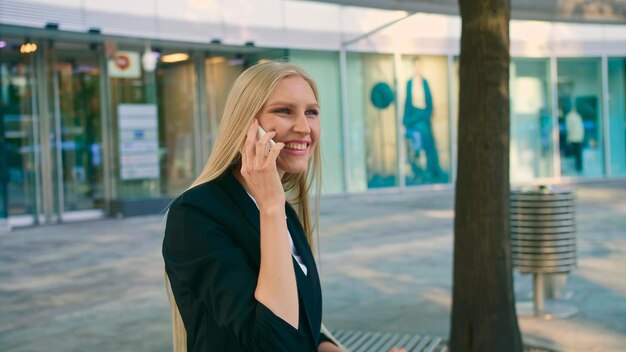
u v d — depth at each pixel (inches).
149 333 237.3
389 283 309.6
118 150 607.8
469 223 180.4
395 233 466.6
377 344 189.2
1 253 419.5
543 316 244.4
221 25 624.1
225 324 60.1
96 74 599.5
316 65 717.9
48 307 278.7
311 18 696.4
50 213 574.9
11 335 237.1
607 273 319.3
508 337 180.2
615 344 211.6
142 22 574.6
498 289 179.5
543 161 857.5
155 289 310.2
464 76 178.5
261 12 655.8
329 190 729.0
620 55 867.4
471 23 175.8
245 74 68.2
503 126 177.6
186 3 600.7
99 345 223.5
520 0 438.3
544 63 851.4
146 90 622.5
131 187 617.0
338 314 255.4
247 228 64.7
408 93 771.4
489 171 177.6
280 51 676.1
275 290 59.8
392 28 754.2
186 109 646.5
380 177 761.0
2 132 553.0
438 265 350.0
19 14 509.7
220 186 66.6
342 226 505.4
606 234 438.9
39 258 398.6
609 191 743.7
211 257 61.2
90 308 275.7
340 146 737.6
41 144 572.7
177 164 642.8
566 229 240.1
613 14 457.1
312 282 71.6
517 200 241.8
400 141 766.5
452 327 186.1
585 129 871.1
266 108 66.6
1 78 555.2
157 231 505.4
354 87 741.9
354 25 728.3
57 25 528.4
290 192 84.7
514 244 243.0
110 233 500.7
